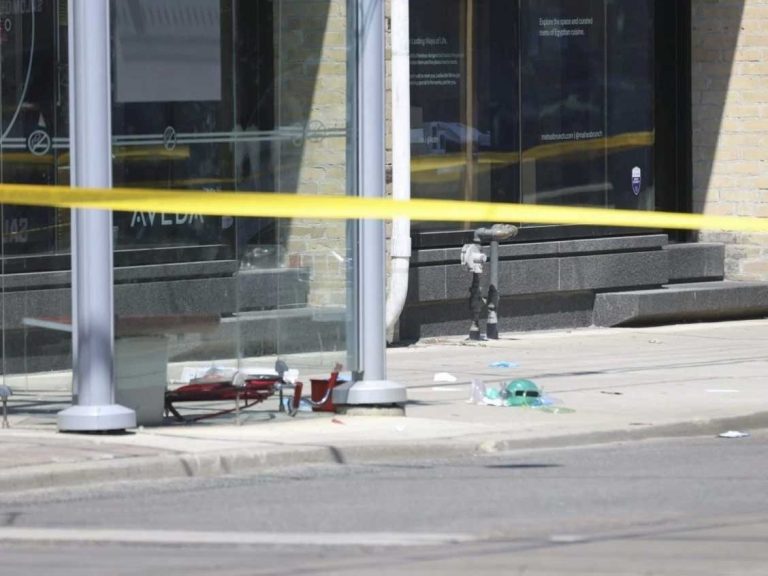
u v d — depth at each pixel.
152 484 32.59
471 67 58.69
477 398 43.53
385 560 25.11
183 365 42.47
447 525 27.92
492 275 58.34
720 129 68.06
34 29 44.44
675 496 30.80
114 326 38.50
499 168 59.78
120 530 27.70
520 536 26.92
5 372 42.03
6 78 43.84
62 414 36.41
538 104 60.97
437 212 36.59
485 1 59.12
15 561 25.36
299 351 43.28
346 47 41.28
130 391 38.12
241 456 34.31
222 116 44.16
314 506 29.94
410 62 56.91
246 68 43.97
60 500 30.73
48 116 44.81
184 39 43.78
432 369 50.97
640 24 64.12
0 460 32.97
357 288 40.84
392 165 54.50
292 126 43.59
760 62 67.06
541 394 43.59
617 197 63.72
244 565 24.88
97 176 35.44
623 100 63.72
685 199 68.94
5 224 42.28
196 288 43.09
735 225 40.72
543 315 61.84
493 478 33.22
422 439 37.00
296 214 35.16
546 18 61.19
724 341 59.19
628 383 47.78
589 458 36.12
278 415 40.47
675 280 66.25
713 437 40.06
